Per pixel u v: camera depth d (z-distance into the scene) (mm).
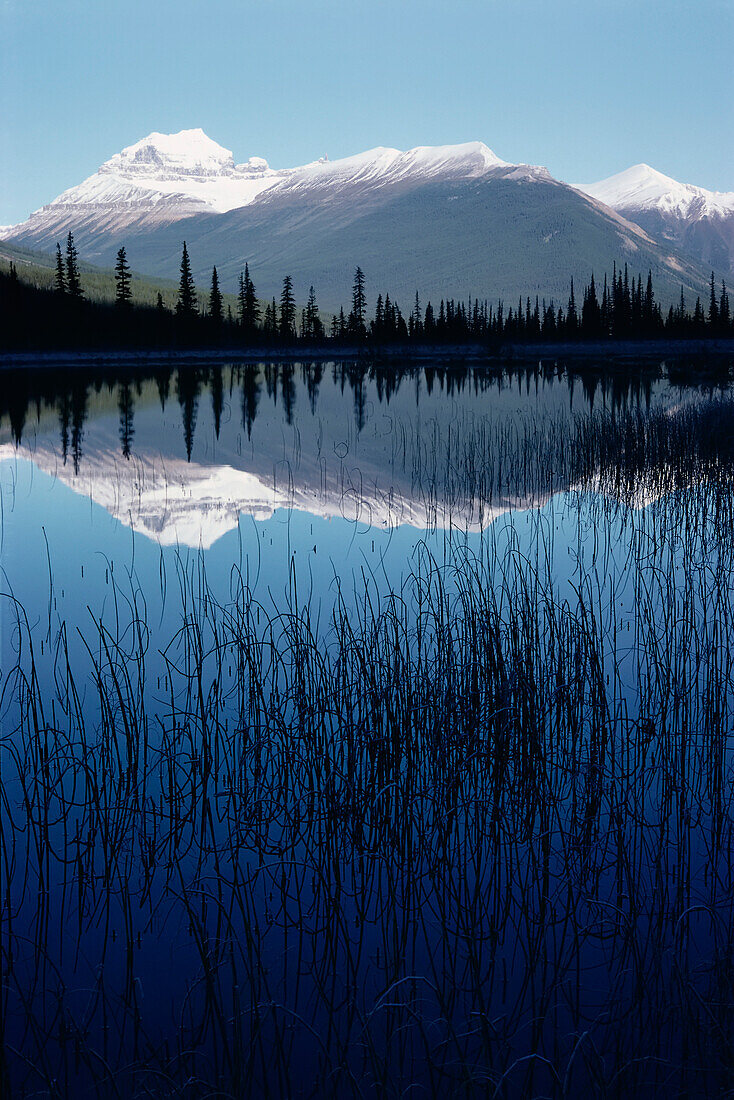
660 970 4141
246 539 11984
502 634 7668
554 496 14891
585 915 4598
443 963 4238
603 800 5684
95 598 9242
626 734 6383
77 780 5918
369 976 4164
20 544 11750
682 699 6402
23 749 6098
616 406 28656
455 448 20828
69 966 4223
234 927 4531
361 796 5609
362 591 9344
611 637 8086
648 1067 3580
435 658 6965
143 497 15328
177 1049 3730
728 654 6930
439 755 5859
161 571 10055
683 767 5750
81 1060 3666
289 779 5980
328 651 7543
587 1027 3822
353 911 4684
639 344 80062
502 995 4016
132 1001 4004
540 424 24406
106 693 6406
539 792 5699
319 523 13070
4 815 5535
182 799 5746
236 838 5348
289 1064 3639
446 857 5156
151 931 4492
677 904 4648
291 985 4105
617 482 15078
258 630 8195
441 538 11977
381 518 13398
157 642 7969
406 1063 3654
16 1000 4004
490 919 4590
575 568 10312
